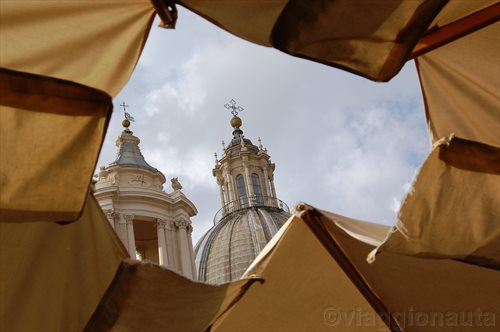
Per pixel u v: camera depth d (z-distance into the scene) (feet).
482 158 18.48
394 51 18.61
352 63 19.03
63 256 19.85
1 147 16.62
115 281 20.35
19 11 16.62
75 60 16.99
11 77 16.39
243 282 22.66
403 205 18.52
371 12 17.40
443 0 17.51
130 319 21.45
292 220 22.71
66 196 17.06
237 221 234.17
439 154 18.37
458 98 21.95
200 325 23.03
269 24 17.69
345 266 23.57
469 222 19.02
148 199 131.34
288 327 25.50
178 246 132.26
